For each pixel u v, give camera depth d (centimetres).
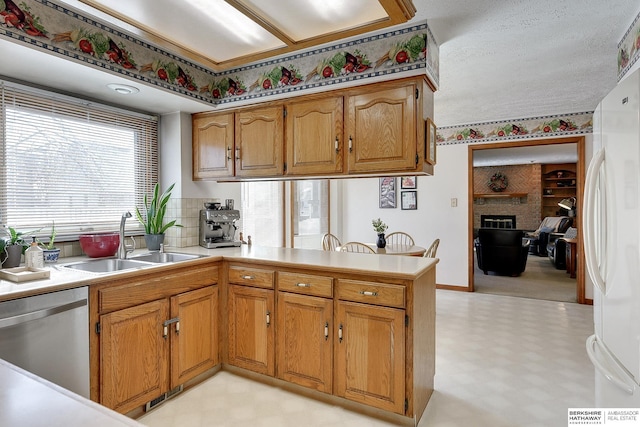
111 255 252
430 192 529
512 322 368
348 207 599
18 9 175
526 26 223
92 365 180
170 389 220
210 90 292
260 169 279
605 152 156
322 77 250
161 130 315
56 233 243
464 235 505
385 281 198
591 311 408
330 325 215
